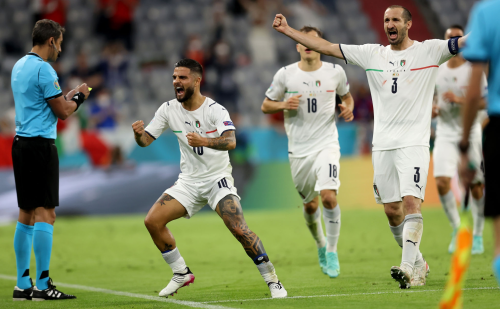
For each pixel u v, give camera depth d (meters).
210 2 73.75
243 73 65.62
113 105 56.44
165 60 63.84
